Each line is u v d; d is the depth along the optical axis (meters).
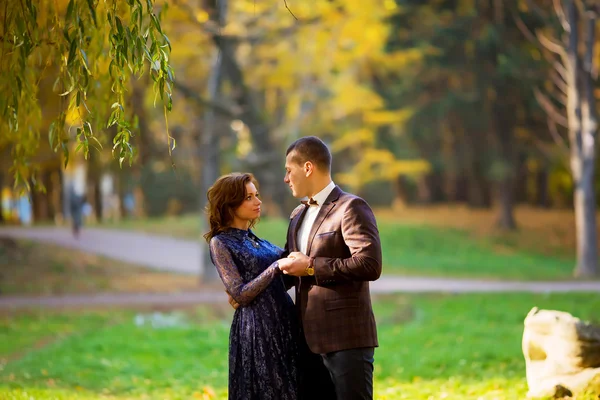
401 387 8.11
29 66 6.41
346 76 31.25
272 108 32.47
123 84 5.24
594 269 24.14
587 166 24.06
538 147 33.72
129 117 6.96
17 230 31.86
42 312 15.73
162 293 19.36
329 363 4.82
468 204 45.75
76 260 23.86
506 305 15.95
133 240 30.80
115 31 5.18
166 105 5.03
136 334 12.68
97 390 8.32
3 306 16.56
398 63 30.98
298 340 5.07
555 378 6.59
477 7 30.16
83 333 12.88
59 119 5.59
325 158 4.97
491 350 10.29
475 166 37.19
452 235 33.28
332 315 4.77
